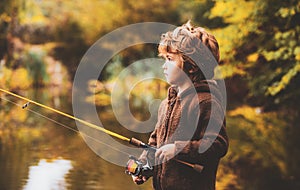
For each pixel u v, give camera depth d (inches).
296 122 553.3
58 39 922.7
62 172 338.0
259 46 606.5
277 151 412.5
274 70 618.5
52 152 400.8
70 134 479.5
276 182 323.6
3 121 553.9
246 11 597.6
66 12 931.3
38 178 323.6
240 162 374.9
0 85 885.8
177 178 161.9
